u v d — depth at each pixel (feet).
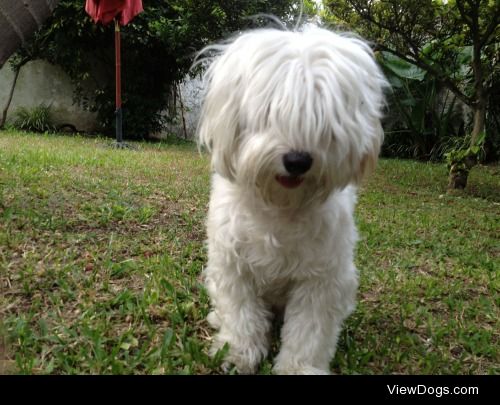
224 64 1.73
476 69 5.84
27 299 2.22
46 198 3.63
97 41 9.37
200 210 3.86
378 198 5.08
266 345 2.00
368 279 2.84
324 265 1.80
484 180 6.95
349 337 2.16
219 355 1.86
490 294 2.82
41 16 2.96
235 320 1.94
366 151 1.73
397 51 6.43
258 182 1.64
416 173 7.14
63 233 3.00
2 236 2.78
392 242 3.55
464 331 2.32
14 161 4.80
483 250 3.64
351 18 5.92
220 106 1.72
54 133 9.26
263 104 1.60
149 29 9.05
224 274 1.91
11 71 9.58
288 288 1.94
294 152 1.54
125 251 2.88
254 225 1.78
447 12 5.86
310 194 1.69
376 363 2.02
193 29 8.41
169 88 10.29
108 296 2.31
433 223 4.22
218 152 1.73
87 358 1.80
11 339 1.88
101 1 6.63
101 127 9.91
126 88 9.58
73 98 9.85
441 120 9.52
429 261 3.27
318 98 1.58
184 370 1.80
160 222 3.46
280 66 1.60
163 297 2.33
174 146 8.38
